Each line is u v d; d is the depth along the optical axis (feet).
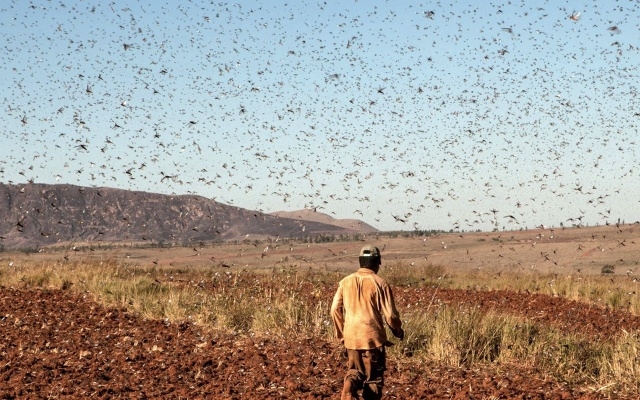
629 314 75.10
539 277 128.67
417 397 34.68
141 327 56.39
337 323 29.71
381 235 564.71
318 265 215.51
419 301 70.95
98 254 391.04
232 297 65.77
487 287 104.88
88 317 61.82
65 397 33.83
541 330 49.47
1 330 53.83
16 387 35.14
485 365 43.21
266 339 50.55
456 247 334.24
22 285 91.04
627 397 36.14
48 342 49.03
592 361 43.16
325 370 40.14
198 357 43.83
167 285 84.89
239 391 35.45
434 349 44.83
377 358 29.01
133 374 39.50
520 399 34.47
